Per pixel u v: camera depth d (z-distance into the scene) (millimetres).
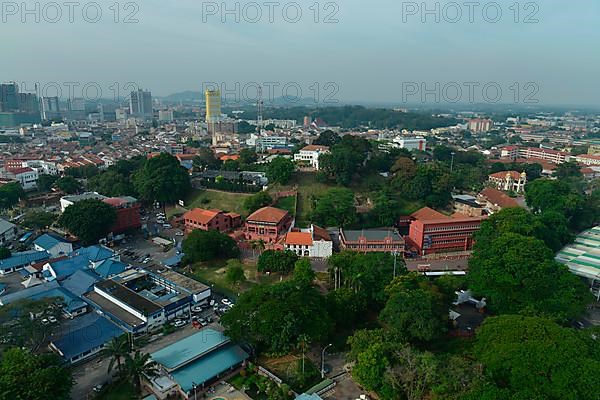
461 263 151000
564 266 115375
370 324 111562
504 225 145250
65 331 102125
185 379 85438
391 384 79812
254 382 88500
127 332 102125
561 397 70688
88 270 137500
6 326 89062
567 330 82125
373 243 152375
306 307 95812
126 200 181500
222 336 99125
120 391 85938
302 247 154125
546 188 191125
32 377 71812
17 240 166250
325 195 183625
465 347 97875
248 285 134750
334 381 89625
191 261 149625
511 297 111000
